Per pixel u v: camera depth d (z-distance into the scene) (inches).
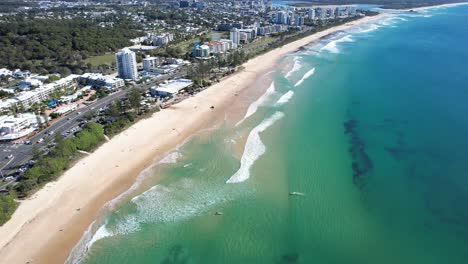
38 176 2591.0
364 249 1926.7
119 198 2410.2
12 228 2121.1
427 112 3622.0
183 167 2780.5
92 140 3147.1
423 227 2050.9
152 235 2082.9
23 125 3538.4
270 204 2319.1
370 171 2640.3
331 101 4119.1
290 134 3307.1
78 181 2615.7
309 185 2512.3
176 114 3929.6
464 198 2274.9
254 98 4308.6
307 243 1987.0
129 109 4047.7
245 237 2050.9
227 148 3063.5
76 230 2123.5
